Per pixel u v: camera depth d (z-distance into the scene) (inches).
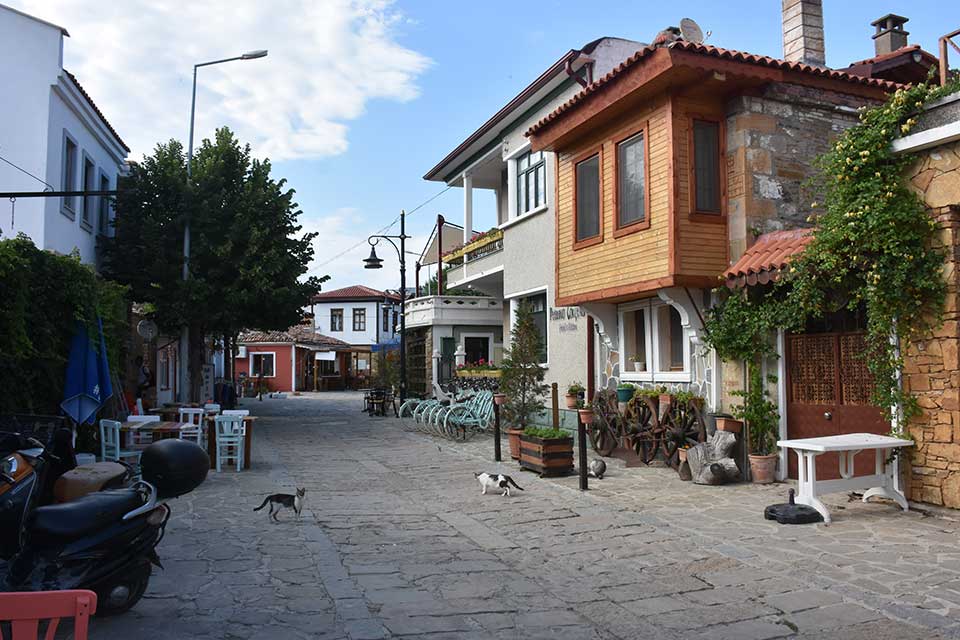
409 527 308.2
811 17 511.2
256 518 319.3
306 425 804.0
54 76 585.6
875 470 332.5
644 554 263.1
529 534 295.4
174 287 714.8
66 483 225.9
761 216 417.1
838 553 255.0
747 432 404.5
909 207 311.6
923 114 315.6
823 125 439.2
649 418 477.7
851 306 335.3
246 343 1921.8
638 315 517.3
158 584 222.7
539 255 656.4
